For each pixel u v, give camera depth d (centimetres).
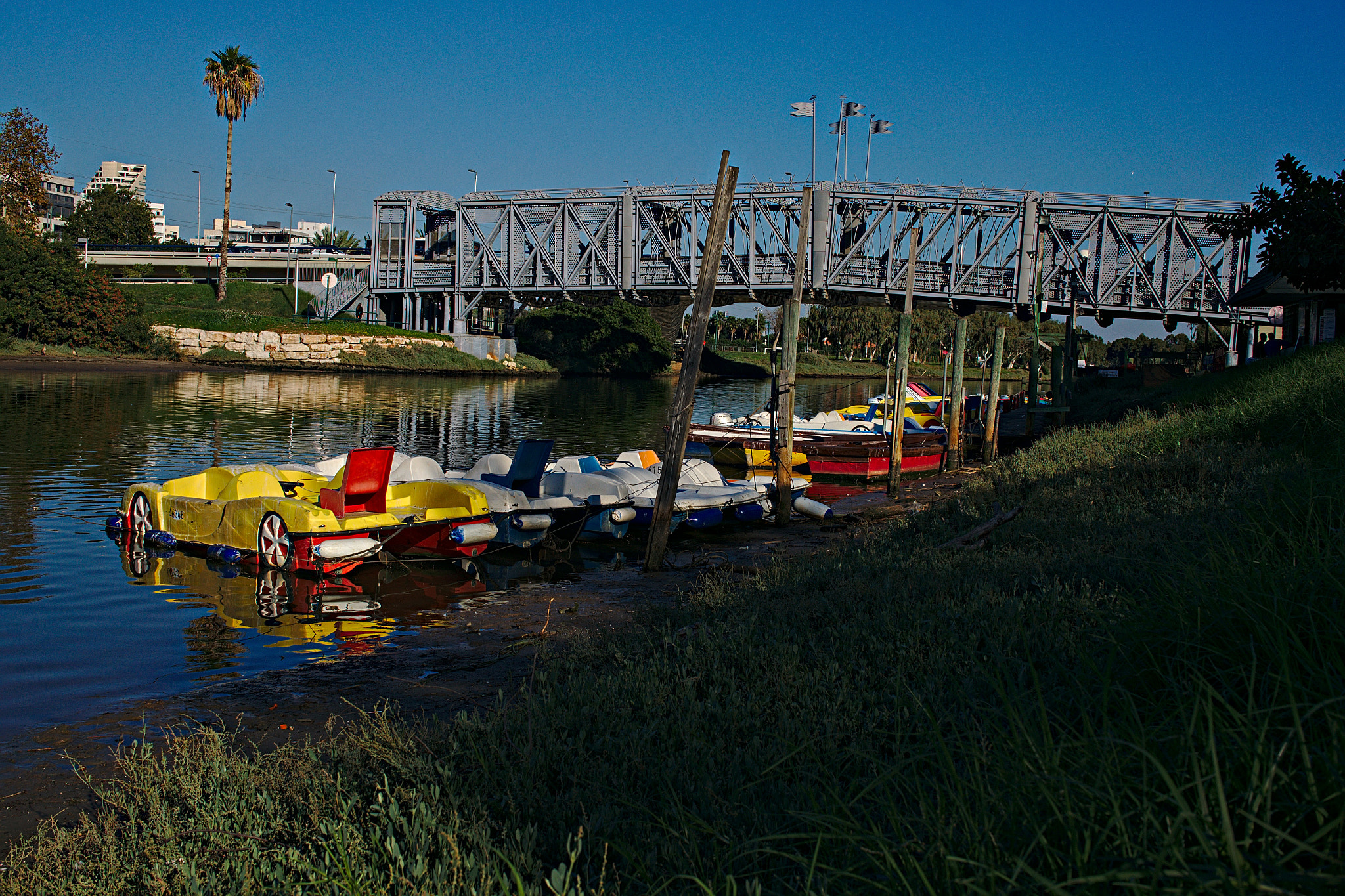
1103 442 1650
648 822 363
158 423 2827
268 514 1125
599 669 634
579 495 1452
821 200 6575
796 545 1395
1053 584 654
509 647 803
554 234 7650
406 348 7219
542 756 431
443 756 450
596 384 7494
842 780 402
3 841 443
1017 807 303
